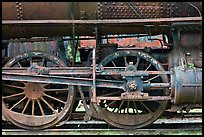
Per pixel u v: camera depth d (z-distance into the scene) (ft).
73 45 24.91
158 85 23.22
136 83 23.08
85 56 26.63
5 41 25.46
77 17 24.04
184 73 22.97
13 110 26.21
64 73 23.65
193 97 22.98
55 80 23.58
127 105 24.95
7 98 25.66
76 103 27.22
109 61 24.72
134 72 23.11
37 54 24.79
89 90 24.53
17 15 23.90
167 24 23.93
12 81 25.58
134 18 24.07
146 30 24.88
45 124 24.58
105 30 24.89
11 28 24.47
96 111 24.62
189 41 24.54
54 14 23.94
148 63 25.34
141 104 26.45
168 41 25.64
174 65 24.23
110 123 24.79
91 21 22.95
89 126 27.37
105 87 24.36
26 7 23.73
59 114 24.50
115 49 25.46
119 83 23.41
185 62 23.68
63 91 25.30
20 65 24.97
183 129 24.56
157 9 23.82
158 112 24.63
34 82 23.85
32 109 24.72
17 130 24.81
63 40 25.75
